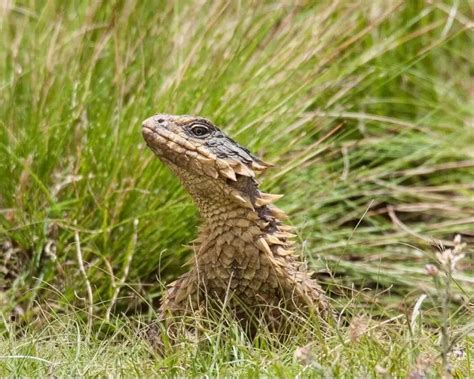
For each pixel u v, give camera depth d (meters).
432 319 10.34
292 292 9.80
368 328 9.43
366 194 13.87
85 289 11.70
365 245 13.25
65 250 12.00
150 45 13.02
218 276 9.88
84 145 12.42
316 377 8.53
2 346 9.91
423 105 15.16
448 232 13.68
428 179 14.81
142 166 12.09
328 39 13.73
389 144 14.57
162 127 9.72
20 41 13.26
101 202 12.08
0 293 11.70
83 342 9.91
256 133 12.70
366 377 8.46
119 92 12.43
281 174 12.52
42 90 12.47
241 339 9.45
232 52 13.05
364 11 14.60
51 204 11.87
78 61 12.74
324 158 14.05
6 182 12.31
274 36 13.52
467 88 15.88
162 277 12.16
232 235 9.80
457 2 15.27
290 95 12.76
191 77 12.71
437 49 15.83
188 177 9.80
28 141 12.26
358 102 14.66
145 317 11.48
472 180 14.55
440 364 8.66
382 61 15.16
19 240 12.09
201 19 13.55
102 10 13.23
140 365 9.12
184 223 12.11
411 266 13.05
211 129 9.85
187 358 9.25
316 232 13.20
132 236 11.91
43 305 11.43
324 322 9.84
